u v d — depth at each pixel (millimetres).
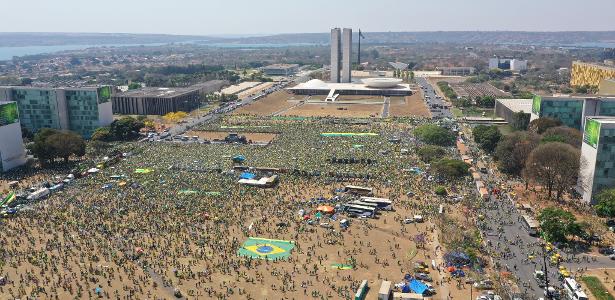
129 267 142000
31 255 149375
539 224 165125
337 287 131625
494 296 124375
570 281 127250
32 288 131375
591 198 192125
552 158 198000
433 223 172250
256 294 128625
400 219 176000
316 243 157500
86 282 134250
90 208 187250
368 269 141000
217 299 126812
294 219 176000
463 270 139125
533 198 199250
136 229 167250
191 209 185250
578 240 158000
